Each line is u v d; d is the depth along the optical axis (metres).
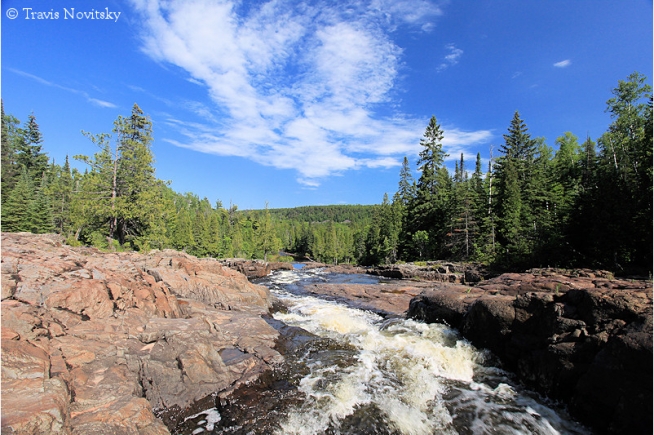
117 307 9.84
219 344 9.58
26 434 4.09
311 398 7.57
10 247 13.77
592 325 7.53
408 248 48.00
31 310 7.89
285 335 11.84
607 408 6.39
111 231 30.53
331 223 96.94
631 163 26.69
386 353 10.40
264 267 37.22
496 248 30.72
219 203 135.00
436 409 7.34
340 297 20.67
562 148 48.38
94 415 5.25
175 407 6.75
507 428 6.69
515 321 9.53
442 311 12.93
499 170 40.28
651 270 16.64
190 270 17.70
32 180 48.69
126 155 30.33
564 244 21.66
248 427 6.44
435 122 49.50
